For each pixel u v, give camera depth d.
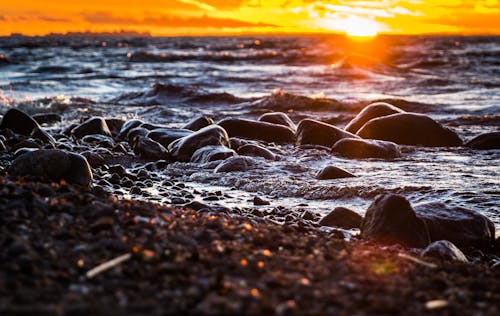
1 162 8.56
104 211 4.16
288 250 4.02
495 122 17.05
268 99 21.70
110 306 2.73
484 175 9.54
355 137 12.41
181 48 108.25
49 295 2.81
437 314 3.01
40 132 11.37
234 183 8.87
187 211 5.16
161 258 3.47
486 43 116.94
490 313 3.11
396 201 5.66
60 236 3.64
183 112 19.94
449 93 26.22
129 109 20.62
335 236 5.56
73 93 28.08
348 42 117.69
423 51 71.00
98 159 9.89
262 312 2.80
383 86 29.81
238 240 4.08
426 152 11.98
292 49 89.12
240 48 101.56
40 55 72.88
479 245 6.18
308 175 9.35
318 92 27.52
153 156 10.72
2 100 22.05
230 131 13.23
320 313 2.85
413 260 4.16
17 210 3.93
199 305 2.82
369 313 2.92
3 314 2.54
